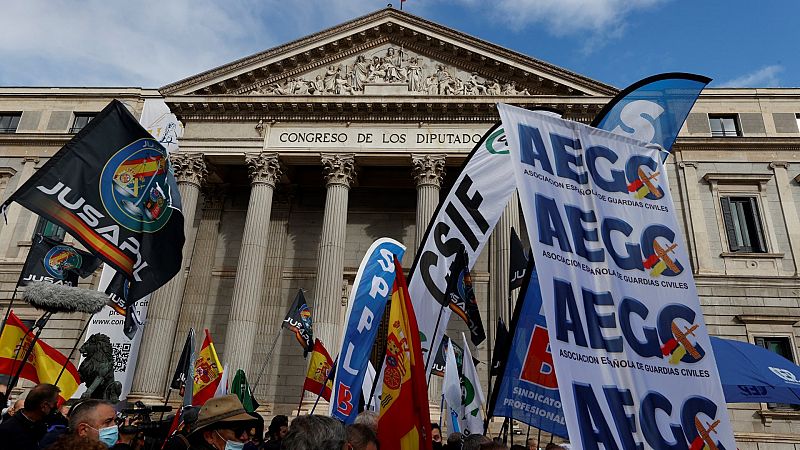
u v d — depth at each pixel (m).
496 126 9.84
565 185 6.08
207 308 34.66
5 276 35.28
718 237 33.38
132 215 9.01
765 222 33.47
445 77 33.84
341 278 30.34
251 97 33.53
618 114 7.16
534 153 6.10
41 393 6.66
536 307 8.87
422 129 32.66
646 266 5.92
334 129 33.19
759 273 32.47
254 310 29.88
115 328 30.42
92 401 5.66
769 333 31.09
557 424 8.39
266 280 34.94
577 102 31.73
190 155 33.06
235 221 37.03
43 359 12.30
